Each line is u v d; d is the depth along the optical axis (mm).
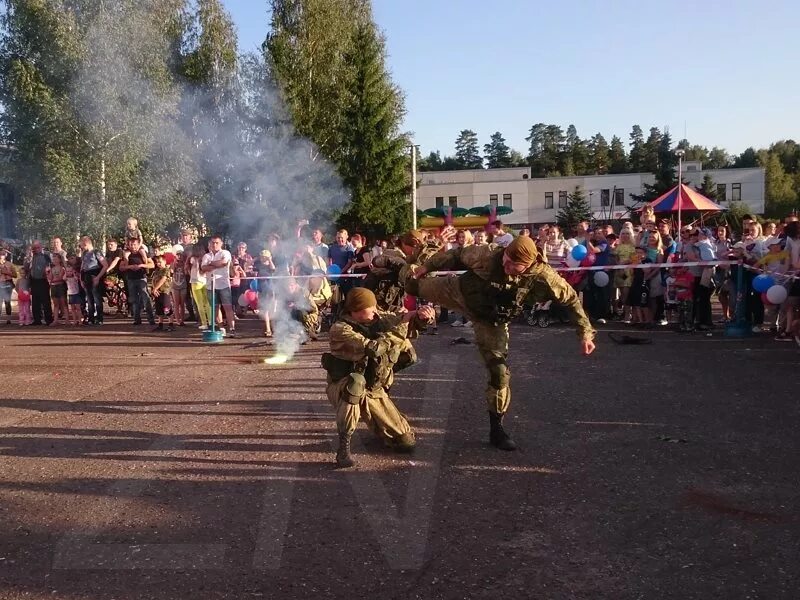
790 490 4387
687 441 5383
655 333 10922
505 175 67750
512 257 4832
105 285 16203
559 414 6254
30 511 4246
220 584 3348
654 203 18406
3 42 25688
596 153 113688
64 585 3357
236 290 13109
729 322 10750
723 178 64188
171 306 13461
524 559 3566
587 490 4469
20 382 8148
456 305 5352
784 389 6922
